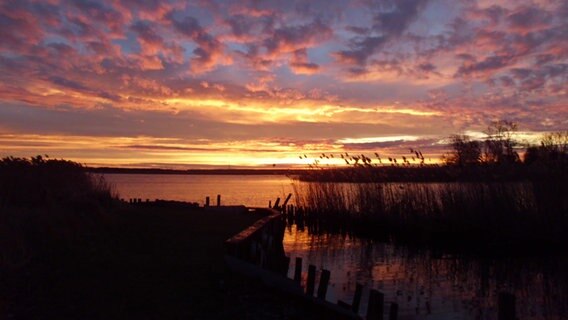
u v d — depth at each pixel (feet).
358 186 88.33
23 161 60.29
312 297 28.58
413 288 47.55
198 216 71.87
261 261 47.83
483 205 70.28
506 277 53.01
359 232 84.74
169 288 29.50
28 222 42.01
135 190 250.78
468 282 50.80
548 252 66.44
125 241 44.29
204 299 27.91
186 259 37.58
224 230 55.52
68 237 42.55
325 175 95.04
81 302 25.71
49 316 23.30
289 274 51.93
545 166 68.95
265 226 56.85
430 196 77.30
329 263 61.52
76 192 61.31
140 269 33.68
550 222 66.44
